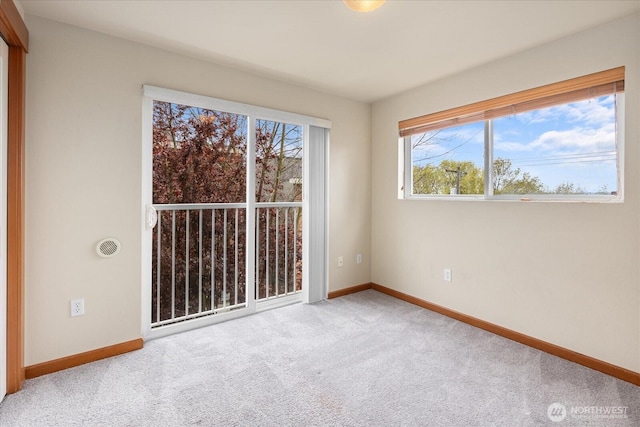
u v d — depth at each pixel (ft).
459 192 9.48
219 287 9.50
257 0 5.69
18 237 5.71
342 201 11.30
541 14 6.06
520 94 7.71
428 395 5.65
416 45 7.36
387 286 11.51
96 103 6.75
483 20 6.29
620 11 5.96
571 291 6.93
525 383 6.04
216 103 8.36
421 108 10.12
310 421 4.98
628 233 6.17
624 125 6.25
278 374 6.28
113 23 6.45
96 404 5.34
